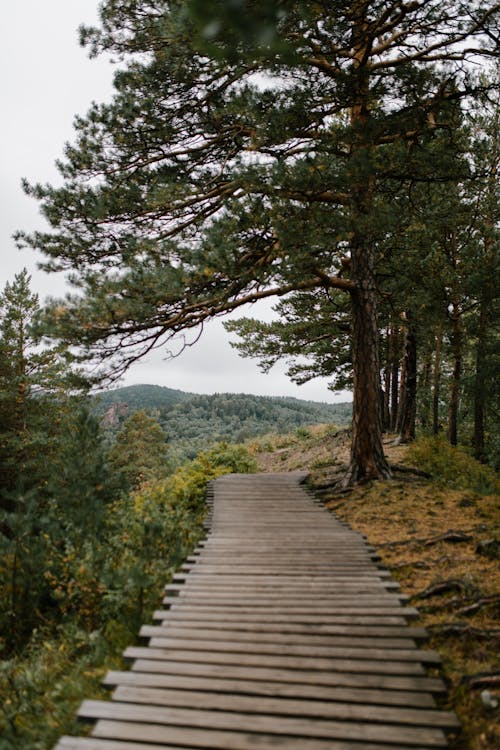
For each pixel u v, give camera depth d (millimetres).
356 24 8945
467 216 15570
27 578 6809
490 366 16312
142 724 3457
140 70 11086
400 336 22922
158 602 6203
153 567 6715
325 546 7938
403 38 10609
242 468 17875
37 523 7344
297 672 4113
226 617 5230
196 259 9188
